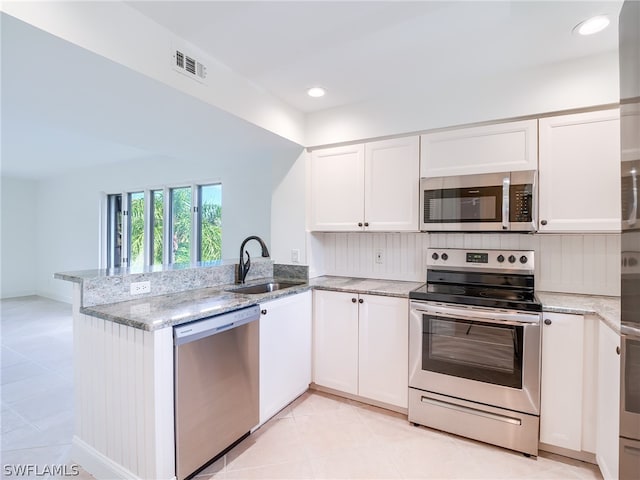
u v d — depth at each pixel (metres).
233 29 1.73
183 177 4.44
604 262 2.24
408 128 2.53
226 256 4.09
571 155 2.06
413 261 2.86
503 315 1.99
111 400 1.70
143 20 1.60
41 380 2.89
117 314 1.66
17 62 1.47
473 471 1.85
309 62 2.07
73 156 4.65
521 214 2.15
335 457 1.97
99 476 1.75
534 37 1.82
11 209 6.29
